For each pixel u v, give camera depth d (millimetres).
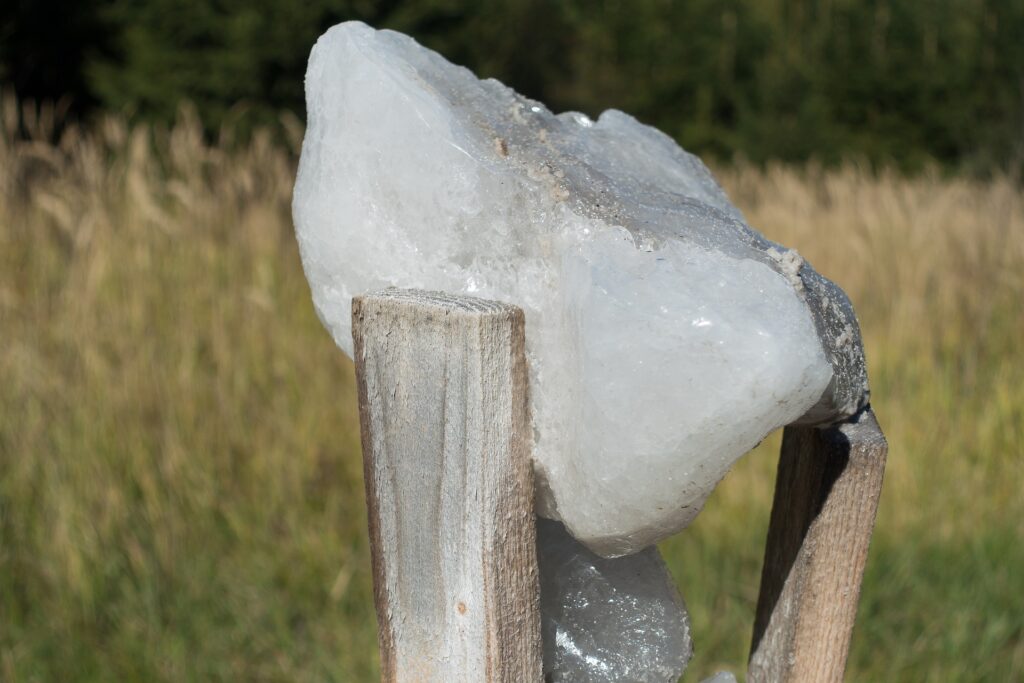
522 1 10438
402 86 924
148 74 6895
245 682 2652
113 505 2930
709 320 741
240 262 3738
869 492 907
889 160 10188
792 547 965
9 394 3023
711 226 894
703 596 2969
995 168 7262
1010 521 3305
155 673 2586
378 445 855
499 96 1054
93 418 3080
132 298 3408
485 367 785
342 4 7070
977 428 3621
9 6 6531
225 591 2928
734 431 750
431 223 912
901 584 3082
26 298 3285
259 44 6840
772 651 1004
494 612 814
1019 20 9672
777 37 11062
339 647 2781
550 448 883
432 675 862
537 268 877
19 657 2553
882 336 3916
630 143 1124
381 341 832
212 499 3090
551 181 894
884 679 2723
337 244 950
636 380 766
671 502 803
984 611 2965
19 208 3557
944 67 10148
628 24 11547
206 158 4012
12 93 3986
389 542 867
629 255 814
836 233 4477
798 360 726
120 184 3871
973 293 4102
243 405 3361
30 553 2828
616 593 994
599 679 989
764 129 10492
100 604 2762
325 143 961
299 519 3158
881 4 10570
